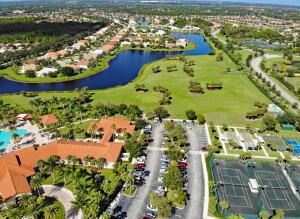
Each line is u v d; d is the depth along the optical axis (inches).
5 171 4714.6
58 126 6697.8
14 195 4313.5
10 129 6491.1
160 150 5718.5
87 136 6299.2
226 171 5177.2
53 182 4800.7
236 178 5002.5
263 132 6589.6
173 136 5944.9
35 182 4372.5
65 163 5344.5
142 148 5753.0
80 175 4864.7
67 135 6186.0
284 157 5634.8
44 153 5310.0
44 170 4879.4
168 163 5246.1
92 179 4854.8
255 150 5831.7
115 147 5403.5
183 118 7155.5
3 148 5821.9
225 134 6397.6
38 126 6673.2
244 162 5438.0
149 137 6190.9
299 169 5300.2
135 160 5339.6
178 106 7864.2
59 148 5423.2
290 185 4881.9
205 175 4995.1
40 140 6146.7
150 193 4480.8
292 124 6914.4
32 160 5162.4
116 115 7258.9
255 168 5285.4
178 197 4288.9
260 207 4377.5
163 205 4003.4
